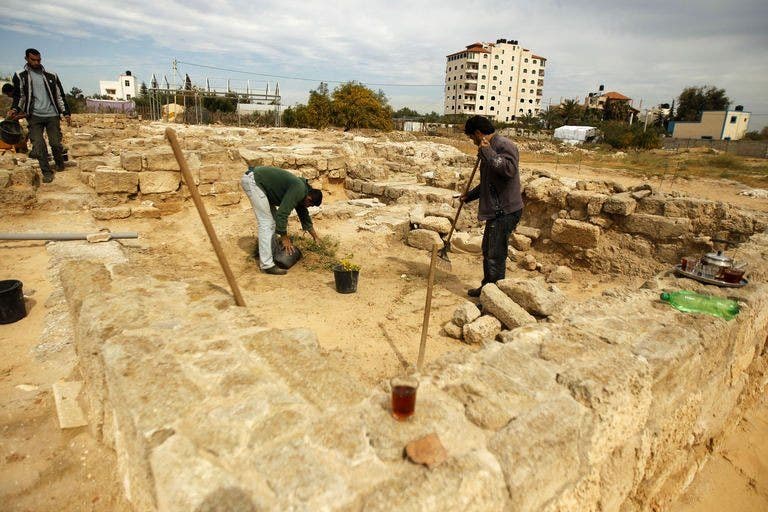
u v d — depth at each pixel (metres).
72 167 10.35
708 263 4.15
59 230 6.98
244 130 20.61
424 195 10.14
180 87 31.22
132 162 8.17
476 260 7.46
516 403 2.21
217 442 1.81
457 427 2.01
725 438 4.07
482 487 1.69
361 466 1.73
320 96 37.41
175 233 7.62
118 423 2.33
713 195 14.42
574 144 39.88
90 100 40.88
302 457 1.74
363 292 5.66
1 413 3.22
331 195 12.61
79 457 2.88
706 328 3.14
